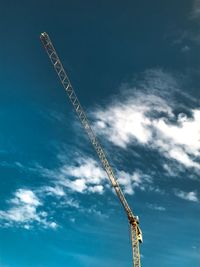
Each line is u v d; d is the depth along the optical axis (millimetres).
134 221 175000
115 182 181000
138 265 165750
